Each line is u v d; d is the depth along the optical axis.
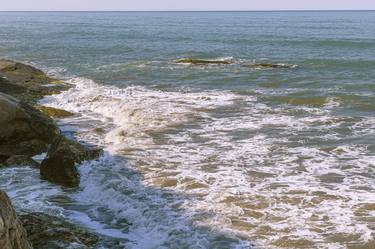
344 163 13.62
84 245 8.79
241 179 12.36
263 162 13.77
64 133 17.61
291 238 9.19
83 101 22.83
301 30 80.94
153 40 61.06
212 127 17.69
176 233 9.48
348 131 16.86
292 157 14.19
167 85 26.98
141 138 16.33
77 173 12.53
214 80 28.48
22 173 13.09
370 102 21.31
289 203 10.78
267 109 20.61
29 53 44.84
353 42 52.53
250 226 9.68
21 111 14.76
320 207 10.56
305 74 30.41
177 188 11.79
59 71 33.19
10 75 28.02
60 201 11.32
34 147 14.70
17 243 6.64
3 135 14.41
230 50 48.38
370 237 9.16
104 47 51.16
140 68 33.94
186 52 46.41
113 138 16.67
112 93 24.48
